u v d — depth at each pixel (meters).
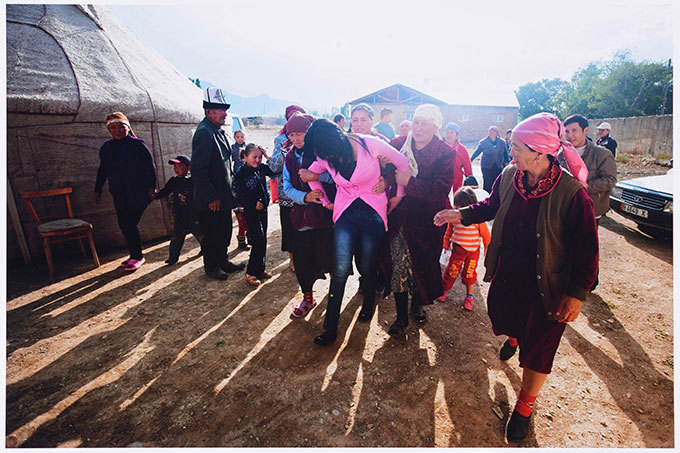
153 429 2.03
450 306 3.38
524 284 1.91
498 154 7.53
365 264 2.61
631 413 2.12
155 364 2.58
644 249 4.93
